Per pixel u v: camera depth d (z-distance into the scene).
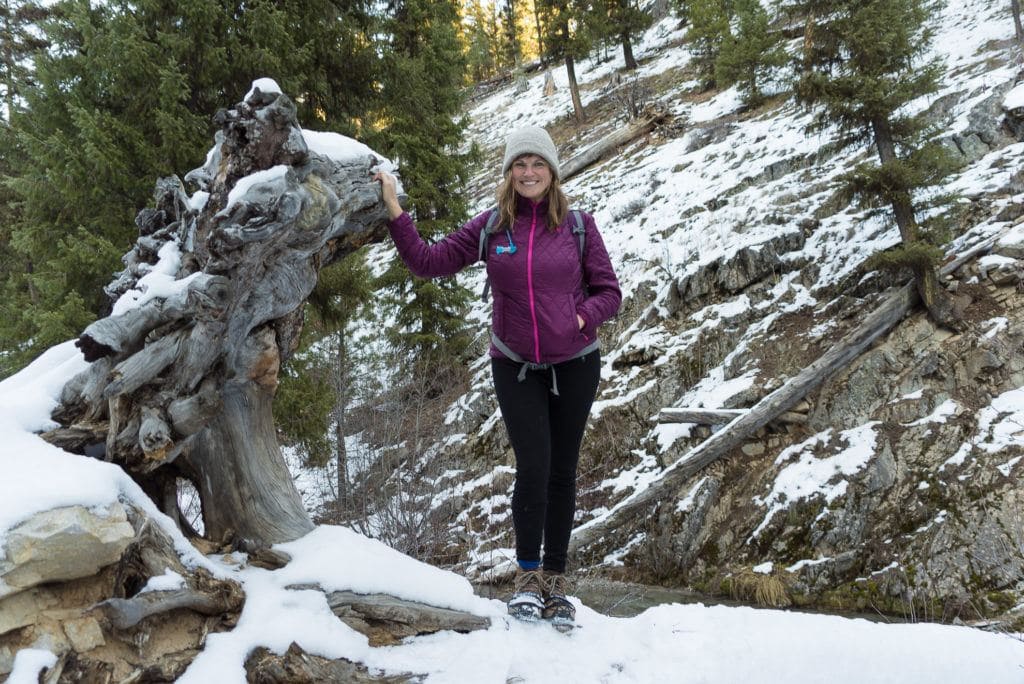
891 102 9.70
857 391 9.54
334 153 2.35
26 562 1.62
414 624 2.21
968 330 9.41
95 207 8.45
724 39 20.39
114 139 8.15
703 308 12.16
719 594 8.53
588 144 23.30
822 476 8.84
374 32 10.61
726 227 13.39
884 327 9.80
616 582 9.01
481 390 12.18
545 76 33.53
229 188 2.10
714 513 9.27
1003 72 13.29
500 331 2.48
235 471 2.40
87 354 2.09
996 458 8.05
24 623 1.65
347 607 2.16
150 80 8.19
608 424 11.03
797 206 12.92
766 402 9.59
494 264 2.43
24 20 12.97
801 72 10.58
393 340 13.51
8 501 1.64
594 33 27.53
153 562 1.91
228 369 2.37
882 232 11.50
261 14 8.43
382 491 7.94
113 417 2.18
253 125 1.98
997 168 11.41
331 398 9.30
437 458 9.34
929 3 10.78
